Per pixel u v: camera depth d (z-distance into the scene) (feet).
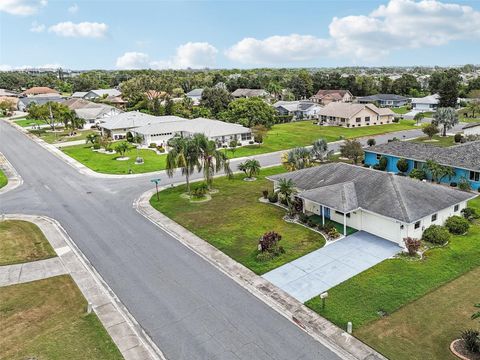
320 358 60.39
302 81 525.34
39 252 99.96
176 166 141.69
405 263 88.99
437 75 510.17
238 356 61.52
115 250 100.58
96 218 123.54
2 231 113.60
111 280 85.87
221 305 75.36
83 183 164.55
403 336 64.54
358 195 109.29
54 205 137.08
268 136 269.85
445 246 96.84
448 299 74.49
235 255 95.81
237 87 562.66
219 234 108.47
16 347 64.44
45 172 184.14
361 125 314.14
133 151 229.86
